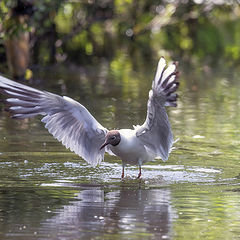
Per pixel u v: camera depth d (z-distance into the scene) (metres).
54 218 8.83
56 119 11.04
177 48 31.97
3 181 10.99
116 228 8.43
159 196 10.06
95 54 30.05
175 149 13.84
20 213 9.05
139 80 23.80
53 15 25.36
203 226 8.55
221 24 33.97
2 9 20.09
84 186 10.74
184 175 11.62
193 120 16.97
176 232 8.29
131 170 12.12
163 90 10.44
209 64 28.53
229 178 11.36
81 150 11.52
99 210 9.23
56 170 11.95
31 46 25.28
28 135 15.05
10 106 10.42
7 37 20.83
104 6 28.64
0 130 15.54
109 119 16.73
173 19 29.27
